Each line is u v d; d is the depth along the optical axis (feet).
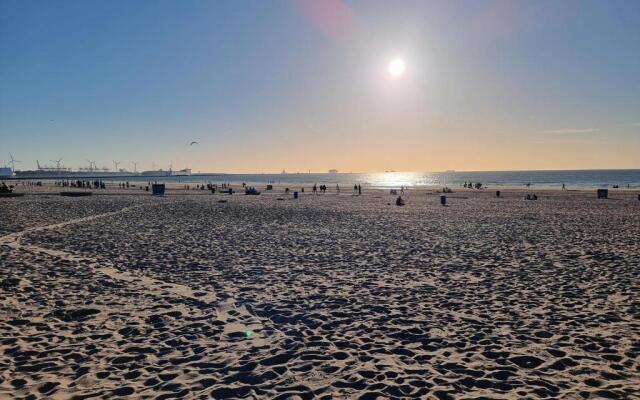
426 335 21.80
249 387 16.16
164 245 49.14
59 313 24.79
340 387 16.28
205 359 18.84
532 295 29.14
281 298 28.30
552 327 22.94
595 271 36.42
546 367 18.10
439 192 194.08
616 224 71.41
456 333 22.08
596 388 16.19
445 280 33.32
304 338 21.40
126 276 34.12
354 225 69.72
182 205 109.50
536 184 320.50
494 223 73.10
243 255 43.47
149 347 20.13
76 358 18.86
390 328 22.79
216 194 173.27
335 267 37.93
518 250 46.78
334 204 118.32
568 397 15.51
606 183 334.65
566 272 36.09
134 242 51.01
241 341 20.97
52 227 63.26
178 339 21.17
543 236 57.41
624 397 15.51
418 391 15.94
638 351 19.74
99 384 16.43
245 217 81.66
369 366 18.16
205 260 40.83
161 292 29.58
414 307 26.43
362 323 23.56
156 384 16.43
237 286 31.32
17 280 31.91
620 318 24.35
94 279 32.94
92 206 102.27
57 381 16.61
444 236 57.41
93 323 23.38
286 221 75.20
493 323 23.61
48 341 20.76
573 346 20.35
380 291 30.04
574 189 224.53
